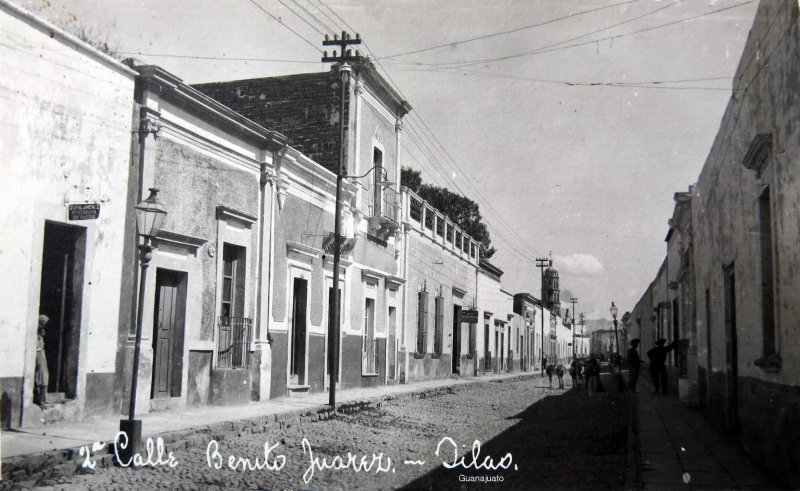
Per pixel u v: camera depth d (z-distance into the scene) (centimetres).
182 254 1388
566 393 2845
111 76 1195
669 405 1800
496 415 1838
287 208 1838
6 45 990
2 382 982
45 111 1059
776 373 784
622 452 1130
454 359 3803
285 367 1814
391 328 2762
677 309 2355
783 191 743
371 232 2509
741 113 985
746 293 966
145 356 1260
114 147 1205
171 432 1034
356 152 2344
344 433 1333
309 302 1986
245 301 1628
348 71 2294
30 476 768
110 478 812
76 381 1123
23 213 1017
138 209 962
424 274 3166
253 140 1658
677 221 2095
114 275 1206
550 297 9125
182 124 1381
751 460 937
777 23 755
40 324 1061
